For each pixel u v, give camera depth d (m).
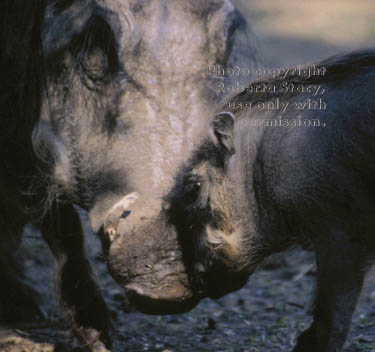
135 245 14.82
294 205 12.66
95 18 16.59
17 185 17.69
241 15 17.19
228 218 13.67
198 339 19.52
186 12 16.12
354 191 12.09
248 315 21.78
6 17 16.22
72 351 18.02
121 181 15.58
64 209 18.11
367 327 18.92
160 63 15.69
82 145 16.66
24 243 21.47
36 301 21.33
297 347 13.30
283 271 25.33
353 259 12.33
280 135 12.80
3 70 16.59
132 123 15.62
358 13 62.53
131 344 18.95
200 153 14.18
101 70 16.48
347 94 12.23
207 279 14.43
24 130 17.05
